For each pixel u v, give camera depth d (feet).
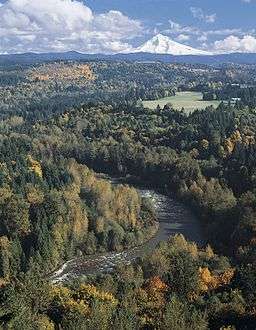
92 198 654.94
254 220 552.82
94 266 556.92
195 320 310.04
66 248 577.02
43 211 586.45
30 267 515.50
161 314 332.19
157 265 469.57
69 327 309.01
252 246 510.99
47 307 360.07
